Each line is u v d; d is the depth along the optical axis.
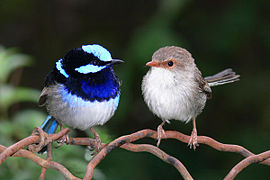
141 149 6.57
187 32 13.85
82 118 7.83
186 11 13.88
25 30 16.39
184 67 8.39
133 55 12.53
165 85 8.27
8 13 16.38
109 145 6.31
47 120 8.33
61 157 8.72
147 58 12.12
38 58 15.98
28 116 9.23
